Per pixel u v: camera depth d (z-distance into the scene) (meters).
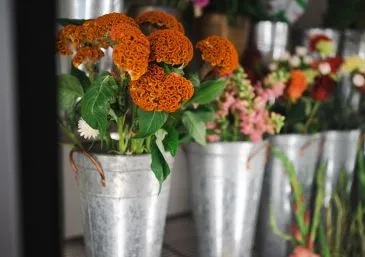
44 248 0.39
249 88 0.89
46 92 0.38
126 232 0.73
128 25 0.64
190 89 0.66
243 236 0.93
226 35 1.04
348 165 1.14
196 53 0.83
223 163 0.88
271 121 0.93
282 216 1.03
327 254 1.02
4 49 0.35
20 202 0.37
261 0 1.18
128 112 0.73
